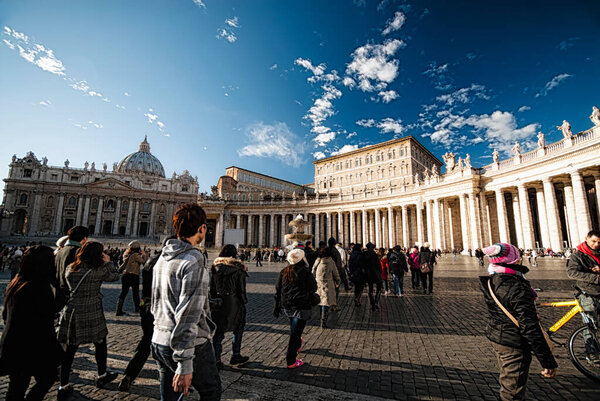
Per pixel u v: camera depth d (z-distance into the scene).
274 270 25.92
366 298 12.09
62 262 5.16
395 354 5.95
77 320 4.44
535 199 40.31
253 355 5.99
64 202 80.19
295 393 4.39
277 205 66.62
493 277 3.57
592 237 5.05
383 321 8.48
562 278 16.12
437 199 43.19
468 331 7.37
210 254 50.38
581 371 4.82
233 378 4.91
